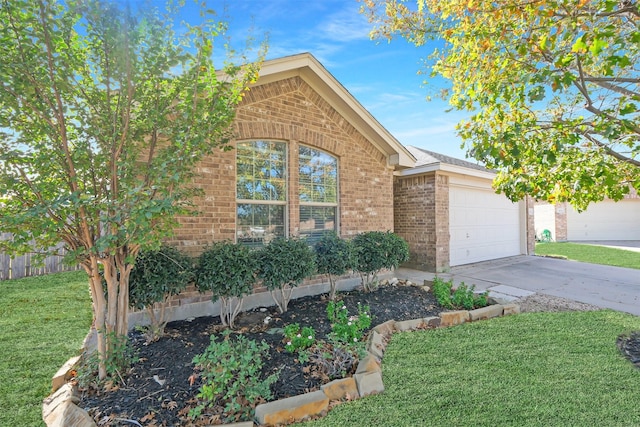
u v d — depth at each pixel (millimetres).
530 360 3822
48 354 4230
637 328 4832
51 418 2836
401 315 5414
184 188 4211
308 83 7062
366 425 2689
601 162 3311
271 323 5047
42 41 2846
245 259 4973
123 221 2957
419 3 5590
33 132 3107
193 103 3463
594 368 3619
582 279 8531
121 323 3482
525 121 3811
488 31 3779
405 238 10375
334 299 6371
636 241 20281
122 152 3379
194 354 3805
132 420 2676
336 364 3490
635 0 3094
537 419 2738
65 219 3070
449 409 2895
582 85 3314
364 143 8180
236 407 2697
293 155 6816
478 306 5848
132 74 3129
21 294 7344
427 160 10188
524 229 13516
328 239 6602
